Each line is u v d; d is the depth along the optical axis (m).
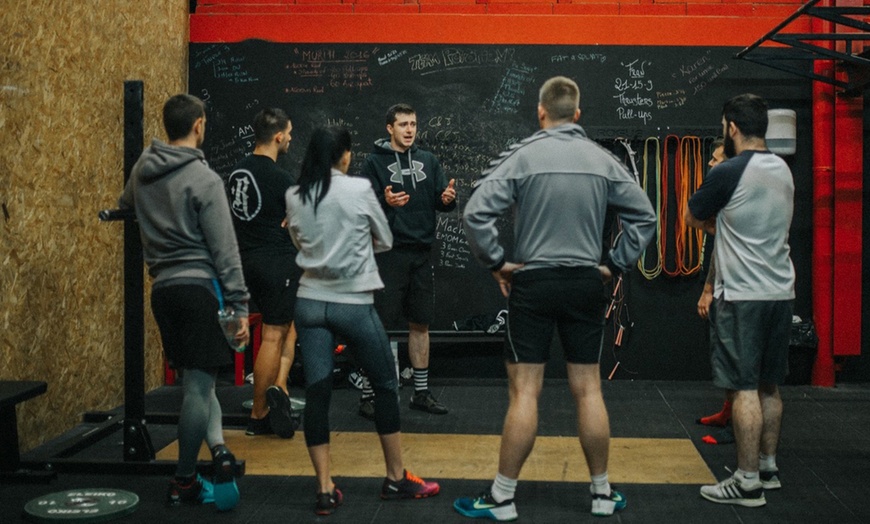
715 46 6.24
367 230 3.57
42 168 4.58
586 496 3.82
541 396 5.75
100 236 5.25
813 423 5.14
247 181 4.64
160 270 3.56
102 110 5.24
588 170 3.43
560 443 4.65
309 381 3.59
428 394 5.38
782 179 3.71
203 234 3.53
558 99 3.51
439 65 6.33
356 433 4.86
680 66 6.27
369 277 3.56
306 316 3.55
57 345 4.75
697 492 3.89
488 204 3.44
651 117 6.28
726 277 3.71
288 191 3.61
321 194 3.50
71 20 4.84
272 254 4.66
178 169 3.51
